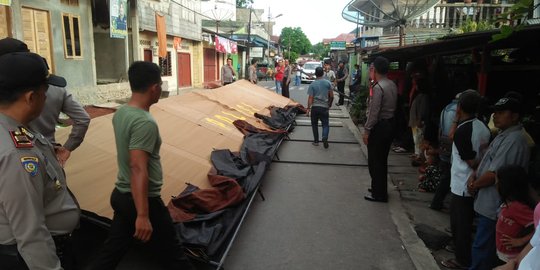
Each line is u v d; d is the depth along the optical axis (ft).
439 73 25.49
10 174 5.49
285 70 56.13
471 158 11.99
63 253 7.00
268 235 15.42
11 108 5.98
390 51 25.63
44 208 6.42
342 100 58.08
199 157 19.81
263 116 33.47
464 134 12.05
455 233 13.10
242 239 15.03
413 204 19.13
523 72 22.02
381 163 19.01
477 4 40.45
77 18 41.57
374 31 83.82
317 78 30.63
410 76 28.12
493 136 14.83
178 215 13.98
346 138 34.58
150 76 9.02
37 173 5.83
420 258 13.76
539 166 13.48
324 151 29.68
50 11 37.40
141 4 55.67
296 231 15.85
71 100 11.72
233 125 27.43
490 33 14.02
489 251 11.35
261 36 139.95
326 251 14.26
